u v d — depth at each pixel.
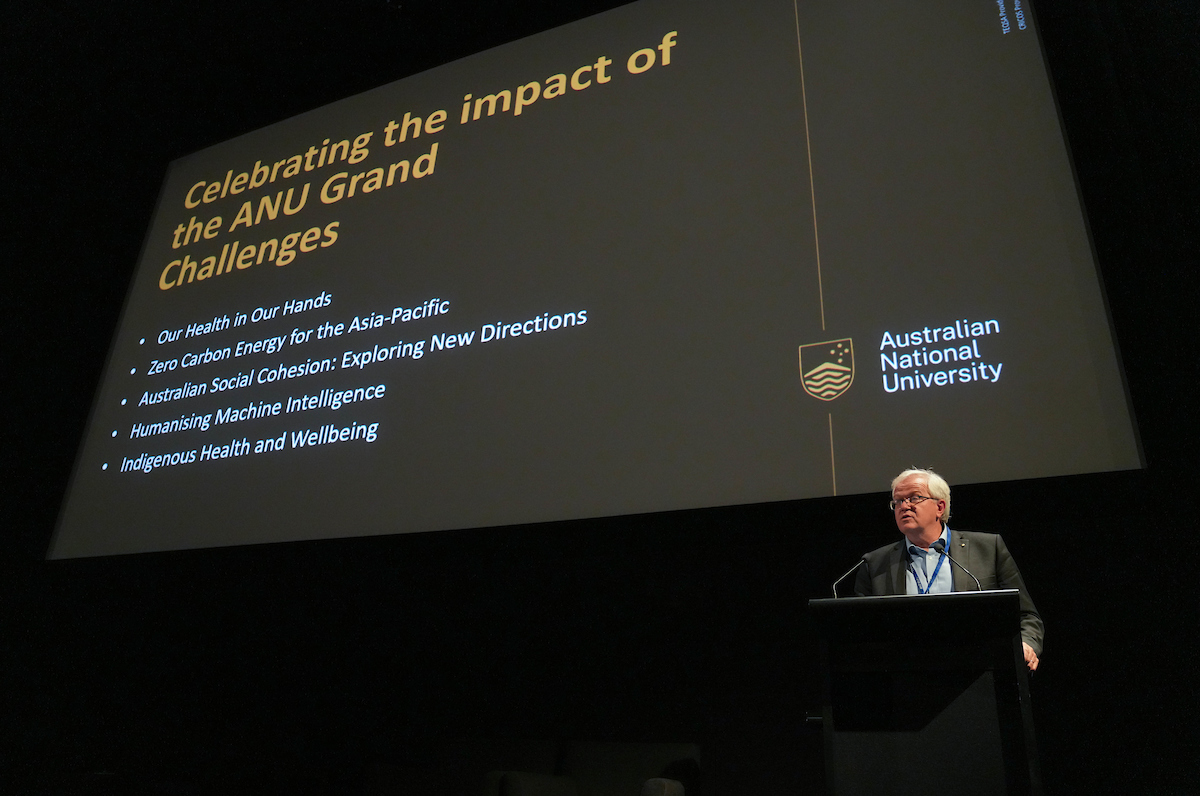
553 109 3.77
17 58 4.85
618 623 3.12
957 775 1.63
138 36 4.70
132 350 4.32
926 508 2.21
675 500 2.85
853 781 1.69
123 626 3.96
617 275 3.28
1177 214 2.63
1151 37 2.90
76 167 4.98
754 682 2.87
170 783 3.27
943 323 2.69
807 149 3.14
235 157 4.64
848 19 3.28
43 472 4.44
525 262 3.49
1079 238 2.61
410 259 3.78
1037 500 2.40
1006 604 1.56
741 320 2.99
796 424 2.78
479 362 3.40
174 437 3.94
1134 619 2.49
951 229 2.80
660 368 3.05
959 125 2.92
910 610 1.63
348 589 3.57
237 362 3.97
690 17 3.62
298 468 3.56
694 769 2.46
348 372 3.66
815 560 2.94
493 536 3.07
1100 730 2.44
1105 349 2.47
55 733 3.88
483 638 3.29
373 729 3.34
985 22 3.03
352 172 4.18
